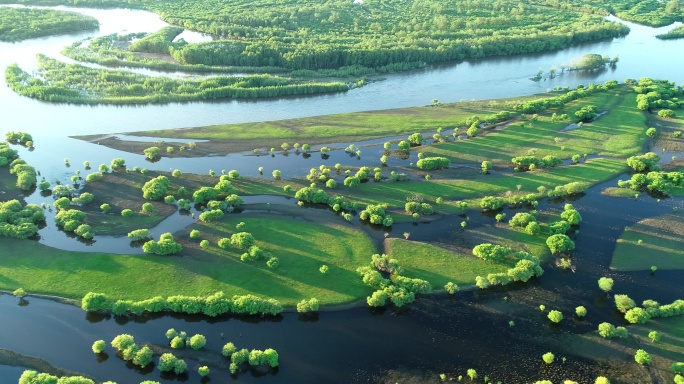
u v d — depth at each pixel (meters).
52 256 144.38
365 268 138.00
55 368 112.56
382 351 117.75
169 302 125.94
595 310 128.50
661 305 128.62
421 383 109.75
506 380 110.44
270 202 173.38
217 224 160.12
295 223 161.62
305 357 116.25
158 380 110.75
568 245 144.75
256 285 135.12
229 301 126.69
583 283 136.88
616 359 114.94
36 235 154.75
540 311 128.38
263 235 154.75
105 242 151.88
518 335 121.62
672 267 141.88
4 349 116.94
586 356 115.88
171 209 168.62
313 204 172.88
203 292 132.25
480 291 134.50
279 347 118.75
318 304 127.38
